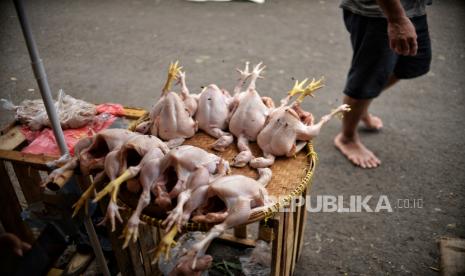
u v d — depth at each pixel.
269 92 4.49
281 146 2.12
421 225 2.99
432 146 3.75
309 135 2.17
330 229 2.99
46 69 4.93
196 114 2.37
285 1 6.71
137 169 1.84
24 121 2.61
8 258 1.87
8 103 2.71
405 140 3.84
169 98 2.23
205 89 2.39
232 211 1.74
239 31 5.79
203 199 1.80
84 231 2.33
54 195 2.03
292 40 5.56
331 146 3.77
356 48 3.09
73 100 2.72
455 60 5.01
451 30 5.62
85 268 2.34
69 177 1.89
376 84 3.10
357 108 3.29
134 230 1.72
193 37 5.64
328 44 5.46
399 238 2.90
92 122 2.62
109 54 5.27
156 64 5.04
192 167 1.86
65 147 2.01
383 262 2.74
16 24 6.00
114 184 1.76
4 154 2.24
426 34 3.02
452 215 3.07
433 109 4.24
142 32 5.79
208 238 1.69
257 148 2.25
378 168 3.52
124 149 1.88
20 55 5.21
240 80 2.55
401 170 3.49
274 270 2.12
